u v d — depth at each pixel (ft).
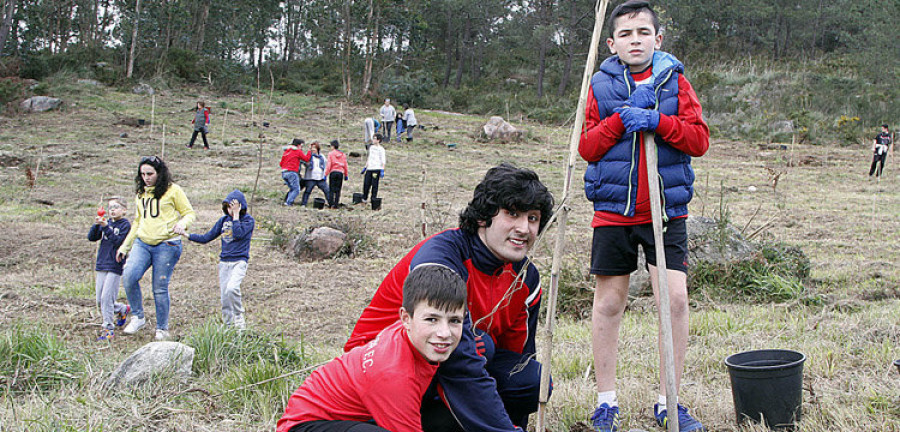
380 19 152.66
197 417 13.76
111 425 13.03
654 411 12.78
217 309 29.07
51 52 152.97
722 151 105.29
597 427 12.37
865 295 27.40
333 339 25.21
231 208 23.73
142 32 148.87
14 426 13.07
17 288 31.37
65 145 84.43
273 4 168.76
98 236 25.00
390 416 8.98
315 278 35.19
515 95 162.30
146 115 109.09
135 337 24.76
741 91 157.17
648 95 11.41
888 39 161.79
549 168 79.87
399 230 47.06
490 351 10.56
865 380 14.43
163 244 24.02
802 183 75.87
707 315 22.74
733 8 194.29
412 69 194.90
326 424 9.20
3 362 17.01
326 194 57.93
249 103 127.24
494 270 10.46
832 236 45.27
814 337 18.80
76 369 17.30
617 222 12.16
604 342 12.70
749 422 12.14
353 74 162.09
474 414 9.59
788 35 203.92
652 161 10.67
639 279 28.71
